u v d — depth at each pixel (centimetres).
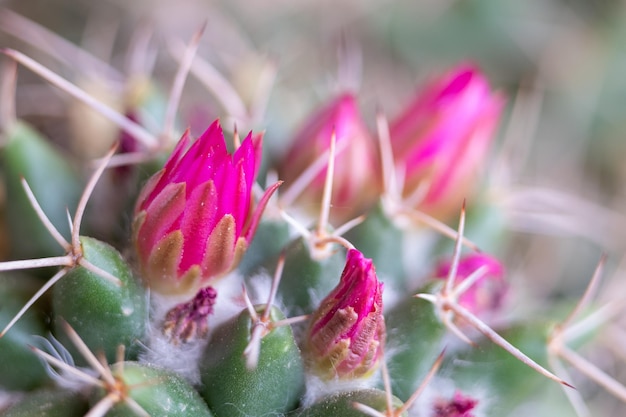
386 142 15
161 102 15
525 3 26
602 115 25
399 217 15
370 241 14
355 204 15
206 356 12
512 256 20
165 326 13
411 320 13
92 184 13
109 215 14
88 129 17
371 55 26
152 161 14
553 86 25
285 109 17
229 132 15
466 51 26
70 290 12
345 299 12
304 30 25
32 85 20
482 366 14
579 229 20
